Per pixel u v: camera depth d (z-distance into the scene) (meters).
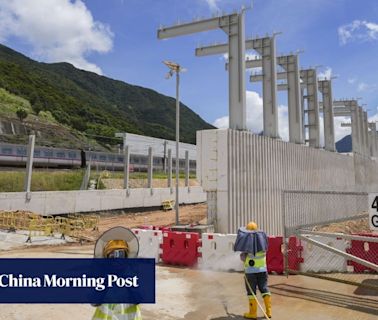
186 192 39.62
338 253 8.52
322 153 26.86
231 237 10.74
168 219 28.05
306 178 23.31
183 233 11.50
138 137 64.69
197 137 16.30
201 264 11.03
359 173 37.94
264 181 18.03
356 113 42.91
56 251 14.66
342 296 8.01
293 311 7.07
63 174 35.44
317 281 9.28
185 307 7.42
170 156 37.53
